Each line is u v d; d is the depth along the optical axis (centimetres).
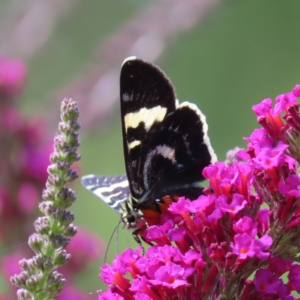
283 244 50
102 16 89
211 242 50
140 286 50
